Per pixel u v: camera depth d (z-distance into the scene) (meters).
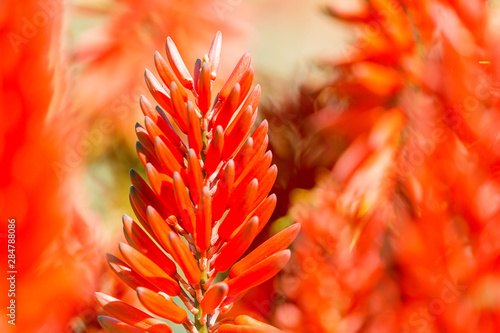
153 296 0.54
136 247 0.55
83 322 0.64
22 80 0.62
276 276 0.68
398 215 0.68
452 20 0.68
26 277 0.63
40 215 0.63
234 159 0.54
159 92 0.55
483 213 0.64
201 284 0.55
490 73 0.66
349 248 0.68
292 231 0.55
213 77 0.55
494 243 0.64
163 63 0.55
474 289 0.64
